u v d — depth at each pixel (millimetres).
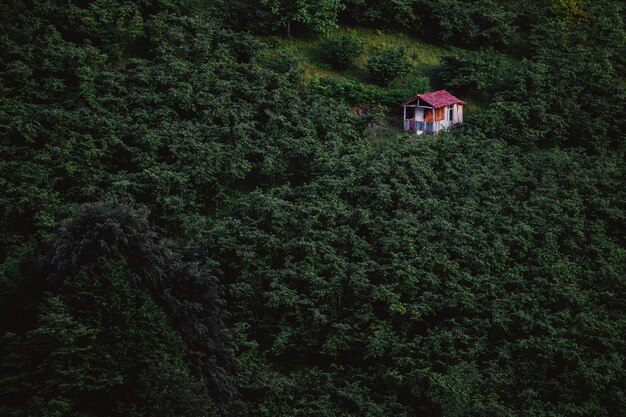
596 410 43812
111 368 33844
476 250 50438
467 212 52562
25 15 55562
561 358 46156
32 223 44844
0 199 44094
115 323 34906
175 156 51188
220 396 37750
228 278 46875
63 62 53688
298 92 60500
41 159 47406
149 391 33188
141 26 58938
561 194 56906
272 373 43562
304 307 45656
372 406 41031
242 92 57312
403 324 45875
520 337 46719
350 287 46531
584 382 44469
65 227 36594
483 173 56438
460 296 46781
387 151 56062
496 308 47250
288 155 54094
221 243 46656
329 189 52094
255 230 47781
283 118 55875
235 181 53375
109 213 37125
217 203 51312
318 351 45062
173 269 39281
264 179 54000
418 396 42125
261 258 47125
